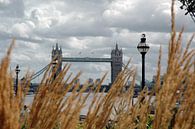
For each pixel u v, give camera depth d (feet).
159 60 6.08
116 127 6.55
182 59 5.76
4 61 4.45
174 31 5.79
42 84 5.73
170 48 5.79
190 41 5.76
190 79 5.71
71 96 5.75
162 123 5.58
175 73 5.72
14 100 4.76
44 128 5.58
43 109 5.61
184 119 5.54
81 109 5.74
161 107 5.64
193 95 5.61
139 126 6.50
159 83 6.10
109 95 6.14
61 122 5.68
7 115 4.40
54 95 5.67
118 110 6.66
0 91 4.39
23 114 5.53
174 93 5.63
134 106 6.60
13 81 4.75
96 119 6.03
